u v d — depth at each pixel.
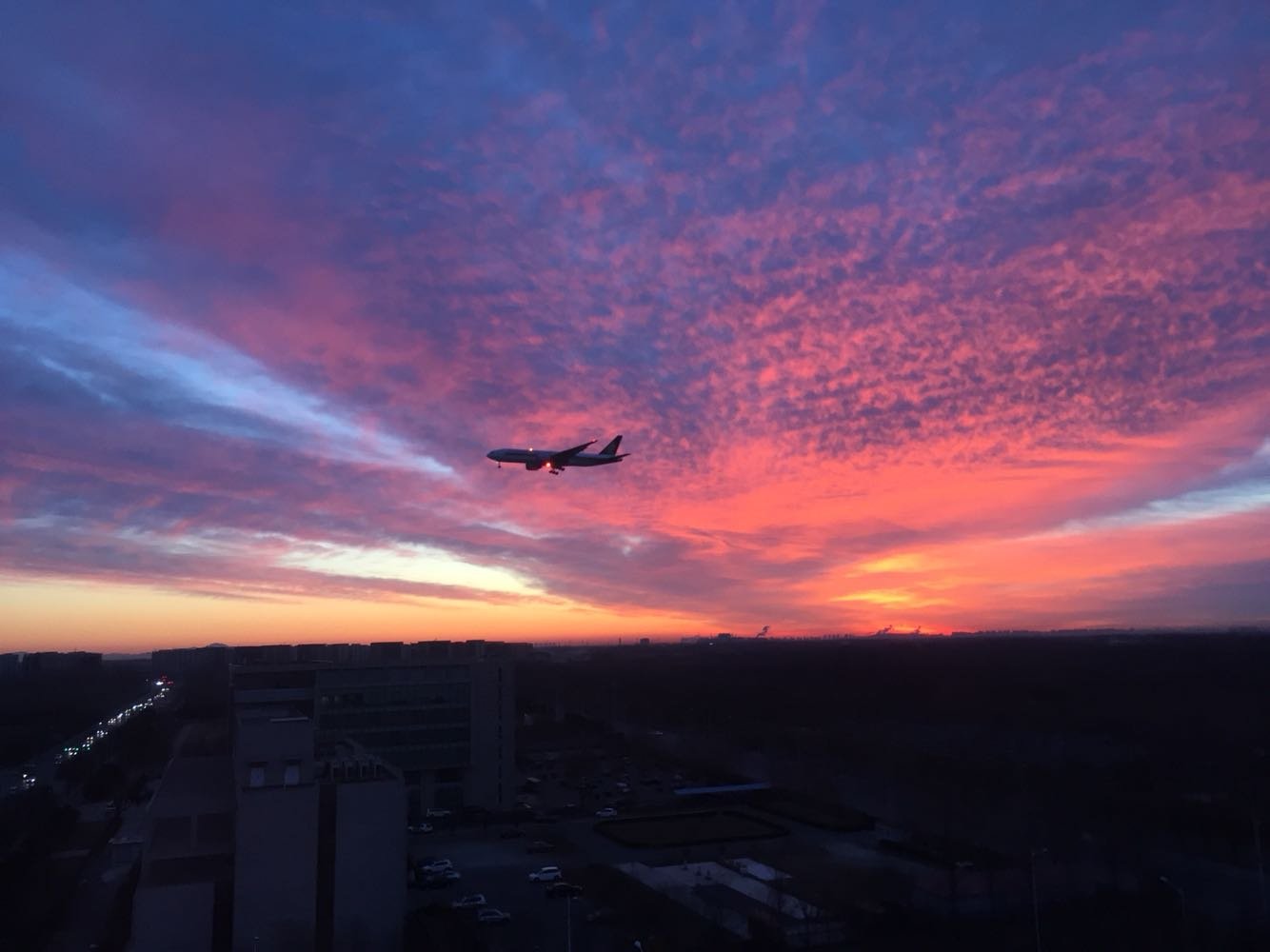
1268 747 121.88
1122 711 155.38
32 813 102.81
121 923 69.75
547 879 80.12
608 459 108.62
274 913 59.22
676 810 110.50
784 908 68.62
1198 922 61.16
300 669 111.94
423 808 112.50
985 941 59.53
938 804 103.94
